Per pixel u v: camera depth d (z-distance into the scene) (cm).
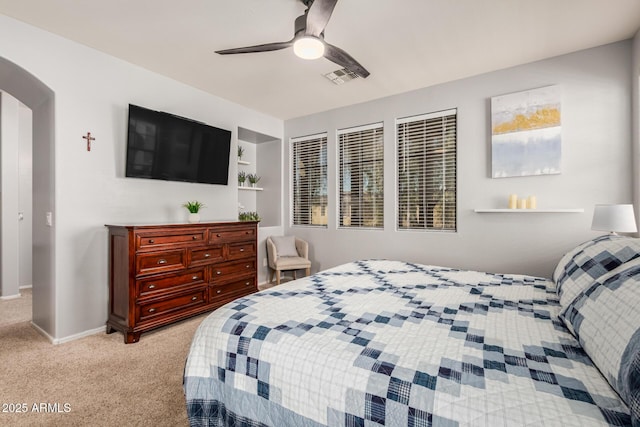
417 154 381
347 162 441
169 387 196
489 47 279
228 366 125
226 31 254
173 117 329
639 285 95
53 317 261
